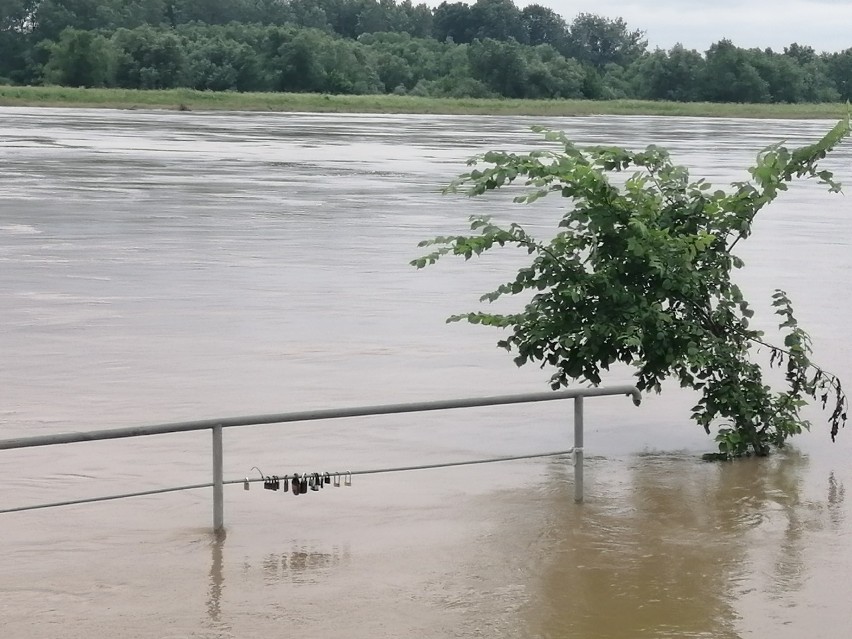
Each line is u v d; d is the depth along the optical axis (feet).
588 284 30.27
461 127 261.85
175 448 30.89
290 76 481.46
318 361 41.57
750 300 56.13
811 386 31.32
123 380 38.17
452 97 483.51
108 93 389.19
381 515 25.70
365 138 203.21
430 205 98.12
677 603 20.75
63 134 193.67
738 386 30.60
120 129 217.36
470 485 28.04
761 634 19.53
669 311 30.91
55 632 19.27
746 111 442.09
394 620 19.92
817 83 561.84
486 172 30.40
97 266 62.34
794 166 30.83
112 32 579.89
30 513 25.63
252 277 59.88
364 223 84.53
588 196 30.50
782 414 31.35
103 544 23.66
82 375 38.70
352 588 21.31
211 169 128.67
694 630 19.65
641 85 541.75
